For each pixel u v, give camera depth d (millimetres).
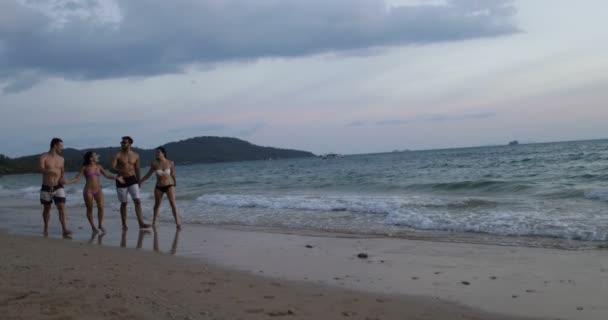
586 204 11234
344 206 13008
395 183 21703
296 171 49469
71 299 4090
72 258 6477
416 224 9867
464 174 25203
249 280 5523
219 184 32375
